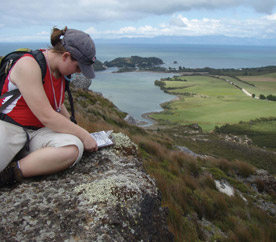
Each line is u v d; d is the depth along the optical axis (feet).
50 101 7.02
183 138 129.80
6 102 6.49
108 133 9.58
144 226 6.39
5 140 6.26
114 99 568.82
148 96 631.97
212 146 121.19
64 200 6.06
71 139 6.92
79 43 6.47
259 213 26.96
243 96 647.56
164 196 18.01
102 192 6.33
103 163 8.14
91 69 6.97
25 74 6.15
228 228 20.48
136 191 6.79
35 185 6.59
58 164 6.73
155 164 26.78
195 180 29.94
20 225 5.27
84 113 47.57
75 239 5.11
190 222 17.28
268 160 107.55
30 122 6.85
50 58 6.66
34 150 7.04
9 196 6.05
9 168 6.36
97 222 5.51
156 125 346.33
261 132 325.42
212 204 23.43
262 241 20.68
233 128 346.33
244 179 39.78
